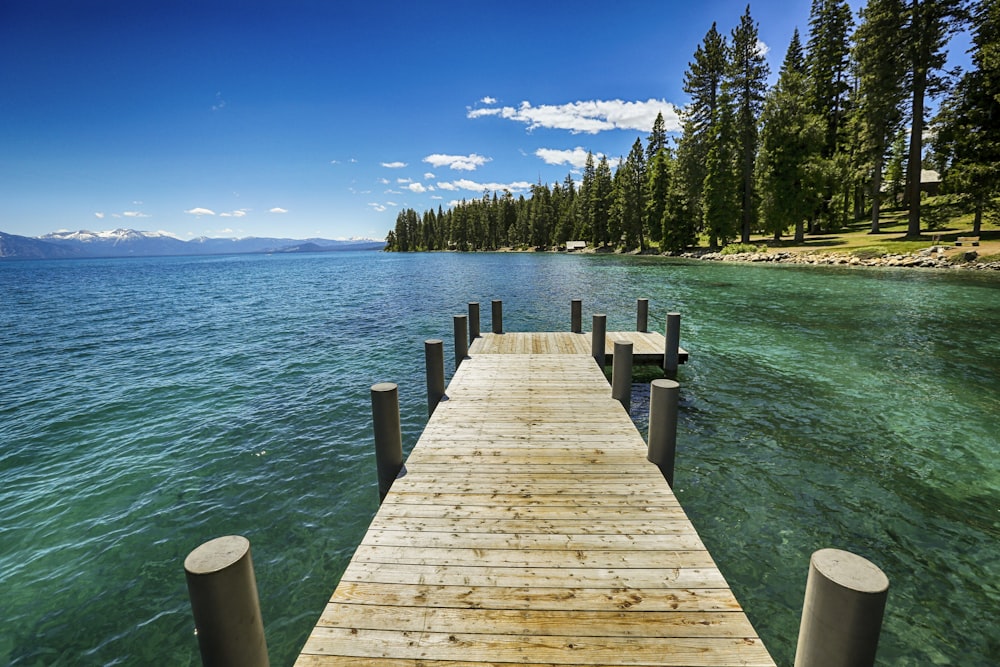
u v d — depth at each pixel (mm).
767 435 7863
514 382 8609
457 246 133625
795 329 15664
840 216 49844
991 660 3773
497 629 2979
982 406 8930
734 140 48344
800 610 4305
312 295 32031
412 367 12859
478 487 4859
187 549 5398
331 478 6887
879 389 9922
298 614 4422
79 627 4340
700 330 15805
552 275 42000
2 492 6691
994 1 28453
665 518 4250
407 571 3557
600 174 79812
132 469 7285
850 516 5664
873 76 36906
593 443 5938
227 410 9773
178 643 4168
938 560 4895
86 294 37156
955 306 18594
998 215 29438
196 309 26109
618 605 3176
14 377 12719
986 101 28891
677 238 54938
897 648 3904
